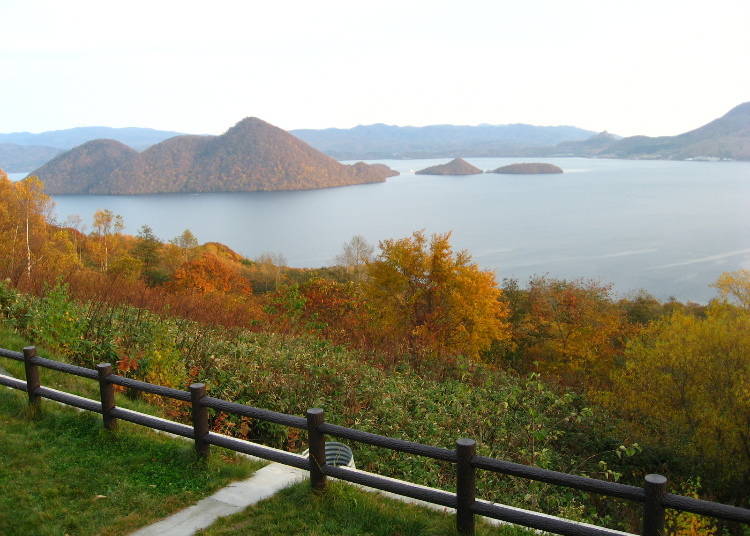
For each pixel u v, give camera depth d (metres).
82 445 6.26
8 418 6.96
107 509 4.93
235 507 4.98
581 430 16.05
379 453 8.95
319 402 10.25
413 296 33.50
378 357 16.36
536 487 8.62
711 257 166.88
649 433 21.52
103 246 63.97
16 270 17.00
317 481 5.03
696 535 12.55
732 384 23.12
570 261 169.38
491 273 34.41
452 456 4.27
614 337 40.25
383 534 4.50
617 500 11.30
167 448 6.15
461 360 17.41
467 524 4.30
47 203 53.09
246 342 13.57
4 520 4.73
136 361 9.77
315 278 29.92
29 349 6.93
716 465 20.64
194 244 72.56
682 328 25.25
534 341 38.50
